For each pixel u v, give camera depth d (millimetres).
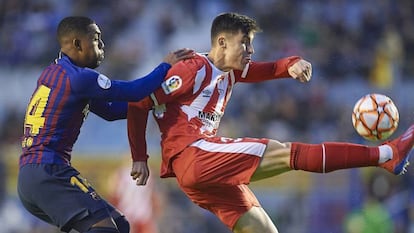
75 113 20891
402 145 19844
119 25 62406
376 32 59781
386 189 40219
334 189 43750
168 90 20969
